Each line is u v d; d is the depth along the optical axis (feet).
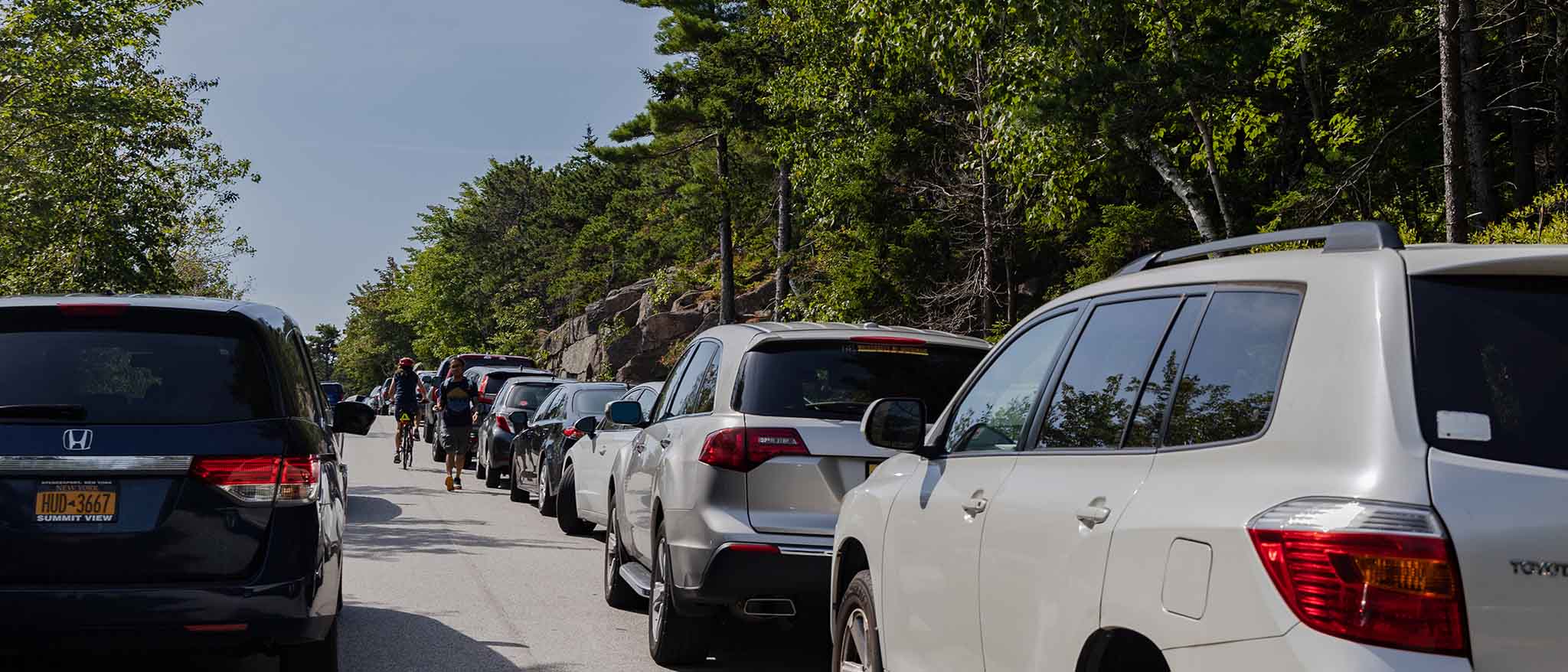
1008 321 103.14
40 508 19.84
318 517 21.18
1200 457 11.25
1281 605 9.59
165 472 20.25
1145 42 81.25
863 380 25.48
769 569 24.03
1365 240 11.19
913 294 109.81
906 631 17.20
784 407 25.04
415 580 38.34
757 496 24.53
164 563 20.10
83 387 20.61
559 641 29.58
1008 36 77.66
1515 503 9.21
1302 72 84.12
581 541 49.21
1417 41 77.00
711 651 29.14
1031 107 73.00
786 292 153.89
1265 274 11.73
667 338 191.01
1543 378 9.79
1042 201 79.51
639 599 34.19
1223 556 10.22
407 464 90.38
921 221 108.58
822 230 122.83
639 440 32.01
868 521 19.11
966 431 16.93
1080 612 12.18
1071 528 12.61
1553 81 79.82
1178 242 89.20
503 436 74.08
